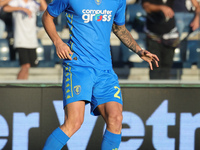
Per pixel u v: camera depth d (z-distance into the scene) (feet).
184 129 42.68
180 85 42.73
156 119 42.45
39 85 41.37
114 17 32.42
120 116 29.68
